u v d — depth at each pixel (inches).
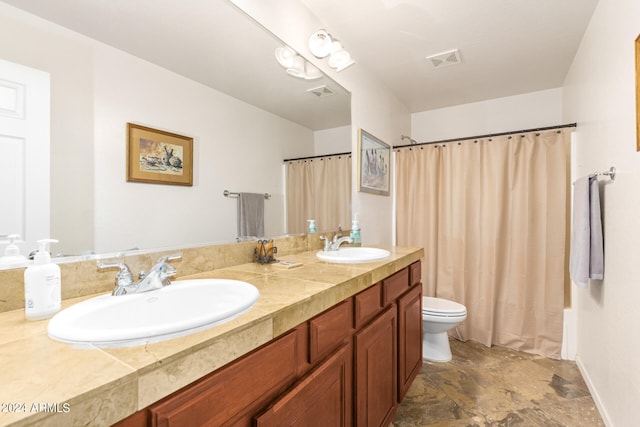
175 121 46.2
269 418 28.7
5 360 20.4
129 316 32.3
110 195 38.6
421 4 67.0
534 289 95.2
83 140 35.9
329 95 78.2
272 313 29.5
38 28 32.3
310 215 73.8
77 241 35.4
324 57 69.1
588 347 77.3
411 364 69.6
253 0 55.9
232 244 53.3
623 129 54.5
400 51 85.8
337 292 40.4
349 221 86.3
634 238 50.3
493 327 99.3
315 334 36.6
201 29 49.0
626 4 52.9
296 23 66.3
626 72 53.1
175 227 46.4
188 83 47.8
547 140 93.7
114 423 18.1
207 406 23.6
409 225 113.4
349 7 68.4
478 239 102.3
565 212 91.5
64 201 34.3
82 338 22.5
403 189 115.0
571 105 95.8
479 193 102.0
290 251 67.9
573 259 71.9
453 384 77.6
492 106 121.6
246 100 57.6
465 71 98.1
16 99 30.6
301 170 70.8
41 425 15.2
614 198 59.2
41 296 27.6
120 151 39.6
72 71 34.9
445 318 85.2
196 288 38.1
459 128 127.6
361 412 46.8
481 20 72.5
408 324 67.3
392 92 114.0
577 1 66.2
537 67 95.8
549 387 76.0
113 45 38.7
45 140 32.8
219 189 53.2
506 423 63.3
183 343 22.7
